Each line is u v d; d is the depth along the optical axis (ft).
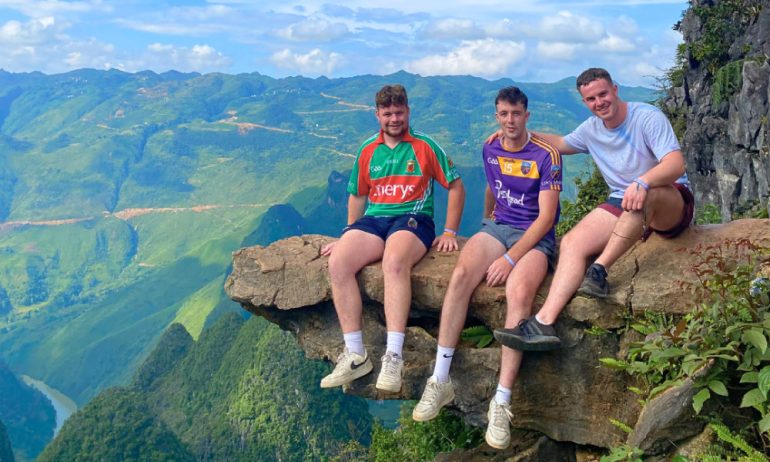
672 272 9.48
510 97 9.71
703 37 61.82
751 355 7.85
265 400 206.49
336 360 11.12
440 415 15.28
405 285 9.93
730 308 8.43
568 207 30.37
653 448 8.23
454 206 10.61
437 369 9.67
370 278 10.38
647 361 9.21
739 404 7.97
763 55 54.90
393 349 9.75
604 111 9.37
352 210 11.18
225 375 228.22
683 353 8.23
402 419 20.57
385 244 10.42
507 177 10.18
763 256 9.30
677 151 8.98
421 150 10.46
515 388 10.00
